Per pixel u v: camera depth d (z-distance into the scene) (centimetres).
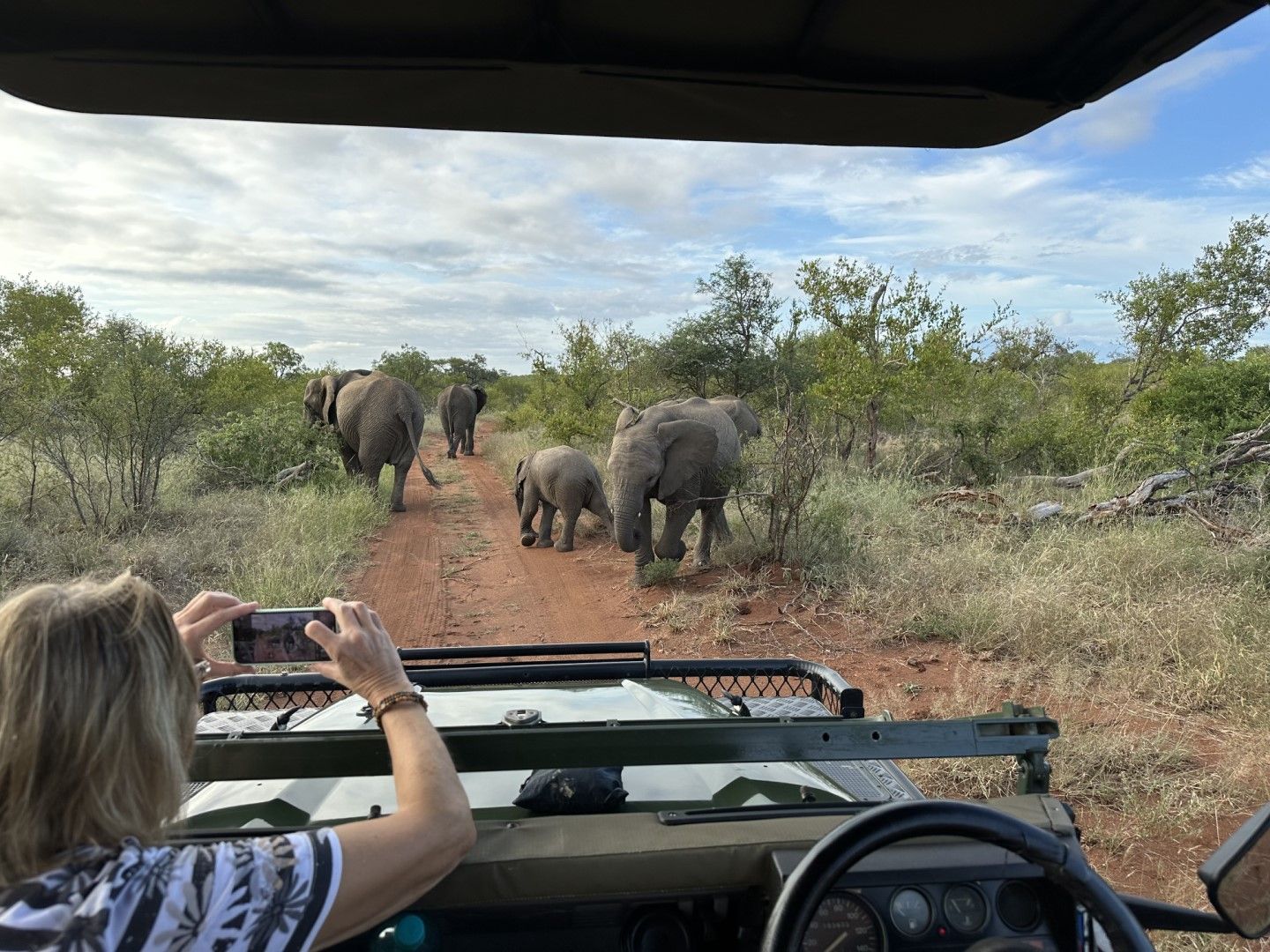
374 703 166
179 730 138
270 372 2878
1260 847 173
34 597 129
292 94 219
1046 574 794
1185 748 509
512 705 291
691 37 206
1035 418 1506
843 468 1432
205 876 121
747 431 1711
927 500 1144
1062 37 209
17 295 1686
